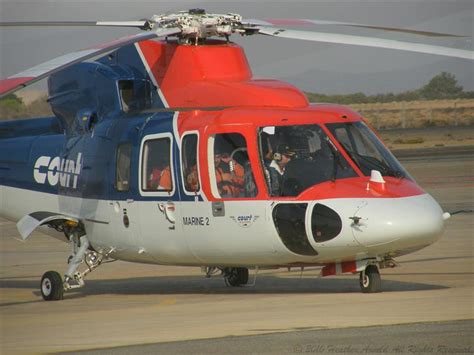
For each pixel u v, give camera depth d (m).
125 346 37.53
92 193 53.72
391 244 44.72
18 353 37.53
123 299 52.34
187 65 51.16
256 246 47.19
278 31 48.66
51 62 45.25
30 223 54.31
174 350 36.12
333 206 45.09
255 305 46.06
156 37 48.44
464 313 40.88
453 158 165.00
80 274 54.00
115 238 52.75
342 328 38.59
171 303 49.12
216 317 43.09
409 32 51.00
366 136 48.31
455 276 54.47
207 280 60.47
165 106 51.53
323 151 46.84
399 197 45.47
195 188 48.31
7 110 136.38
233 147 47.47
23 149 59.03
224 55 51.44
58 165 56.41
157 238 50.56
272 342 36.59
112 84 53.66
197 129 48.50
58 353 37.06
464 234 75.94
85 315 46.72
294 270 62.38
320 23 51.91
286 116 47.53
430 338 36.19
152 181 50.38
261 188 46.59
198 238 48.72
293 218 45.75
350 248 45.16
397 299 45.25
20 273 68.31
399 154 184.50
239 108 48.75
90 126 54.88
